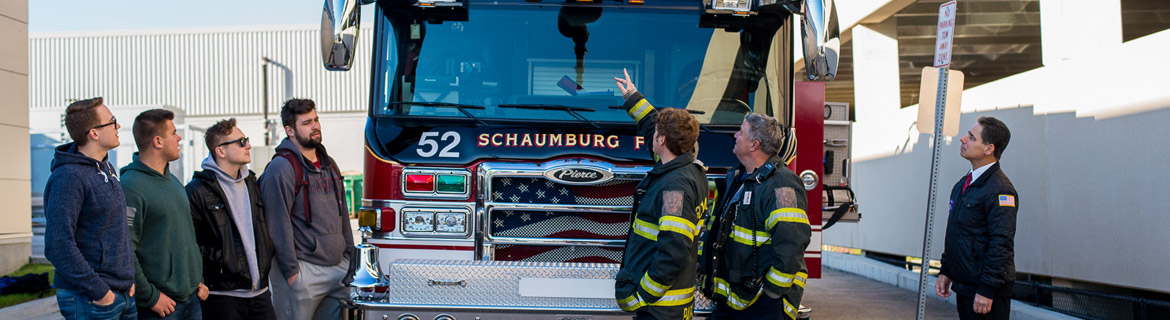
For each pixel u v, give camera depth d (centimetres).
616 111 534
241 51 4678
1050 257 794
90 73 4800
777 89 554
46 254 398
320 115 4275
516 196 518
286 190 525
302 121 537
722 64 551
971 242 520
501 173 513
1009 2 1109
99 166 413
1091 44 745
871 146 1214
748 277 429
